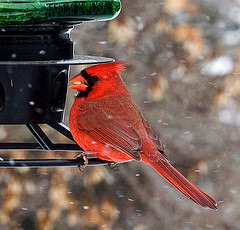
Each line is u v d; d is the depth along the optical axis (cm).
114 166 701
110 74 671
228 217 1313
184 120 1324
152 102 1316
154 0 1326
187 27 1310
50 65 662
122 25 1289
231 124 1341
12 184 1349
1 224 1355
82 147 671
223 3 1377
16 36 650
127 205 1341
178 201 1323
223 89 1335
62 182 1343
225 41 1360
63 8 638
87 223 1335
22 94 673
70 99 1271
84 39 1305
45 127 1252
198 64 1341
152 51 1322
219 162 1333
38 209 1367
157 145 662
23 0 637
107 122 655
